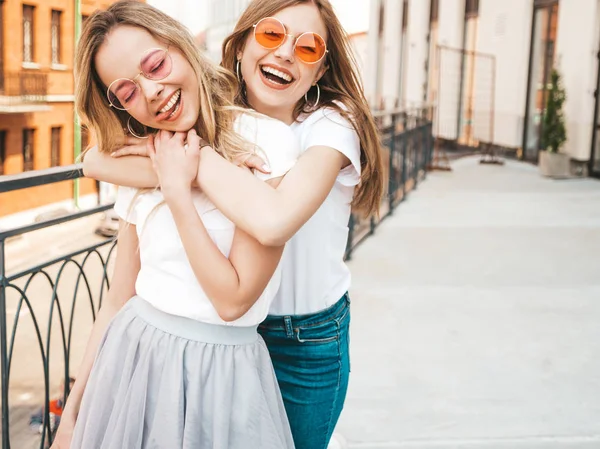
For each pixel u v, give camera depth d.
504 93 12.06
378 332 3.56
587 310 3.95
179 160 1.08
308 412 1.39
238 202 1.05
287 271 1.33
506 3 11.86
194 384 1.09
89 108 1.15
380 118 6.00
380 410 2.66
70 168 1.77
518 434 2.47
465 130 13.53
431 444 2.39
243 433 1.10
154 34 1.08
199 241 1.06
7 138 18.80
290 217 1.05
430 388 2.87
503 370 3.07
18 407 4.64
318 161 1.15
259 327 1.37
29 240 14.05
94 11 1.09
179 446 1.09
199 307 1.10
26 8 18.50
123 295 1.29
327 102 1.29
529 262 5.06
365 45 17.62
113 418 1.14
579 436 2.46
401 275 4.67
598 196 8.15
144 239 1.14
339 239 1.38
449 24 13.88
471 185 9.02
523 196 8.15
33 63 18.91
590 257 5.24
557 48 10.24
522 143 11.68
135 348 1.15
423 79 15.15
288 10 1.23
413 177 8.65
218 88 1.16
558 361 3.18
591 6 9.34
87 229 14.76
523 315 3.85
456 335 3.52
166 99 1.07
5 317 1.73
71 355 6.00
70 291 8.50
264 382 1.18
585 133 9.63
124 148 1.16
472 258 5.17
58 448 1.28
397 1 16.47
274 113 1.33
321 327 1.36
